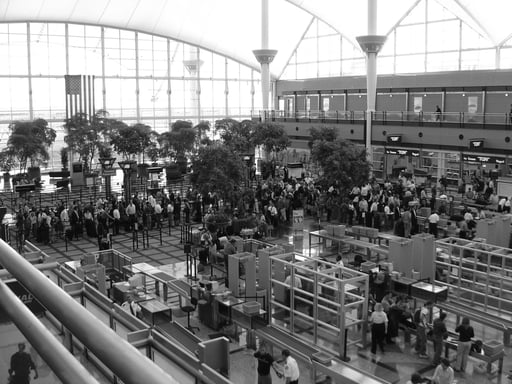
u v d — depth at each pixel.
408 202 29.33
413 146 41.19
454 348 13.94
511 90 38.28
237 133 45.88
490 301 17.20
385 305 15.47
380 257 22.69
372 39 43.56
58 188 41.53
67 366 1.22
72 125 44.22
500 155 36.12
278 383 13.16
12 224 29.72
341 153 29.34
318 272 14.47
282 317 16.66
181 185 40.12
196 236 25.41
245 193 27.52
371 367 13.90
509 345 15.09
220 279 19.94
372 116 43.84
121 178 48.09
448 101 41.97
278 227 28.88
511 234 23.52
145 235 27.91
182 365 8.48
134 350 1.07
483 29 48.28
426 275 18.30
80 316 1.19
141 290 16.33
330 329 15.62
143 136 43.06
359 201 29.47
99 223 26.64
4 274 1.86
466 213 25.36
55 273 10.89
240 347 15.02
